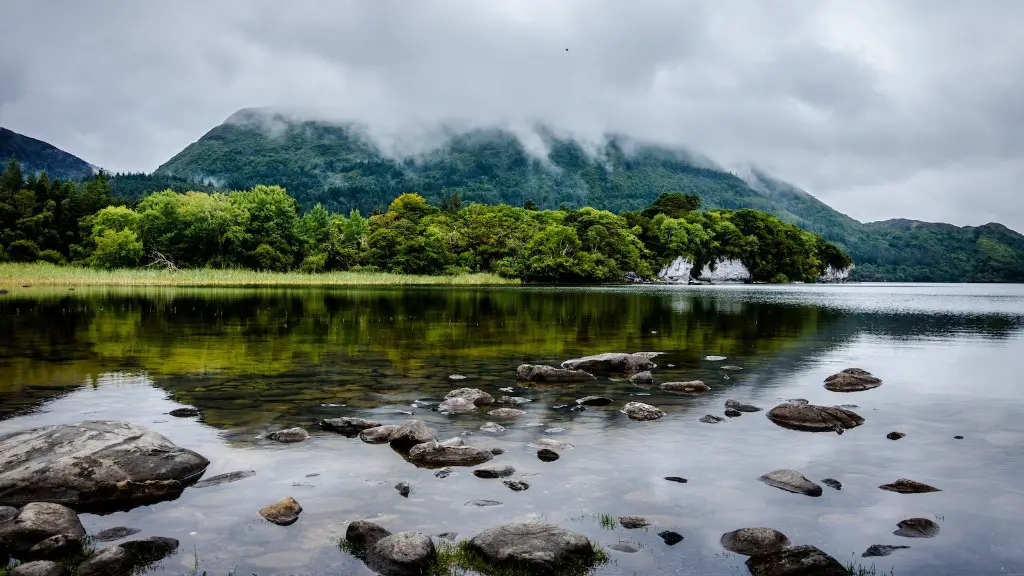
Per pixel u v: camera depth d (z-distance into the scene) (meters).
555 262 110.88
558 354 20.05
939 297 81.62
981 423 11.67
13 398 12.49
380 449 9.58
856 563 6.09
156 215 96.75
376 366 17.16
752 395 14.05
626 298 60.16
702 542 6.48
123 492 7.50
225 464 8.78
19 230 97.38
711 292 84.31
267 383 14.52
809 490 7.92
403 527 6.74
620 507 7.38
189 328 25.73
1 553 6.00
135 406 11.98
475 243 120.00
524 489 7.92
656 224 153.75
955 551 6.36
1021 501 7.73
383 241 106.69
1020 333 29.73
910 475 8.67
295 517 6.96
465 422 11.23
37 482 7.57
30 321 27.48
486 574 5.76
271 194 106.19
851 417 11.63
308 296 52.59
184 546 6.28
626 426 11.12
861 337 27.12
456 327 28.23
